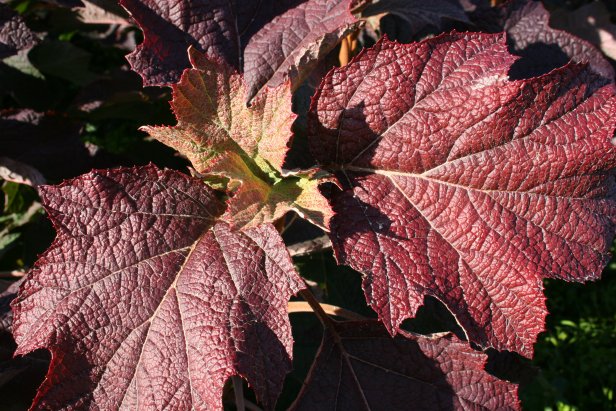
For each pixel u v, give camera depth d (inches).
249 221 17.1
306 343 25.3
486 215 18.8
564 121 18.6
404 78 18.7
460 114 18.7
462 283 18.5
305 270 25.6
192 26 21.0
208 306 17.7
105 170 18.1
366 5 24.7
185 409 17.3
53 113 26.7
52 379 17.3
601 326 40.1
